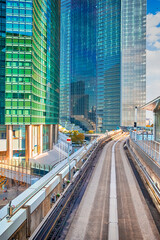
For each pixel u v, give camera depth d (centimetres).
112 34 14938
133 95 14225
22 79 4384
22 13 4403
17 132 4694
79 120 16212
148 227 1143
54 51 6272
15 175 3812
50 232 1029
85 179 2114
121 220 1224
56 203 1284
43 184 1258
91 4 16112
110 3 15050
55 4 6384
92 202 1507
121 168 2661
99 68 15450
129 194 1675
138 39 14288
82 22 16675
